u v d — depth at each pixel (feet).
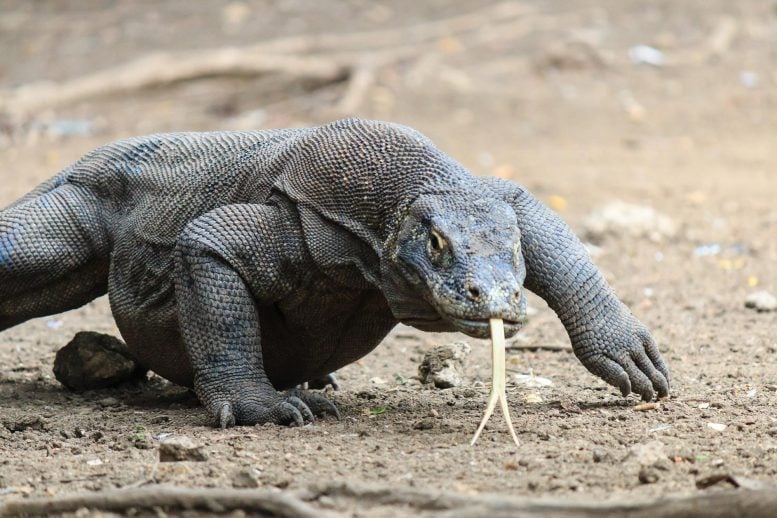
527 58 158.61
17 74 162.81
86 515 34.81
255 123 138.72
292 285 47.09
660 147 125.80
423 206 42.63
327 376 54.65
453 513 32.94
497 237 41.63
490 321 39.65
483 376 56.65
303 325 48.57
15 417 49.03
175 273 48.14
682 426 43.86
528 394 51.34
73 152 125.80
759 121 134.92
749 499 31.86
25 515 35.24
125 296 52.26
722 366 56.59
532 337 65.41
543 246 45.88
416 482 37.06
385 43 166.50
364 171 45.44
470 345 63.77
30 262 52.06
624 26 172.24
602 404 48.01
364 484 35.17
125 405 52.60
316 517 32.96
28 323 71.26
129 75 149.89
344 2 185.57
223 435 43.86
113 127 138.41
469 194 43.16
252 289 47.14
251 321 47.14
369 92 146.51
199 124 139.23
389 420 46.26
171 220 50.60
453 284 40.29
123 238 52.37
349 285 46.21
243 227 46.93
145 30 177.17
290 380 51.65
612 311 46.32
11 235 52.03
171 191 51.06
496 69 156.15
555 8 181.88
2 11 189.57
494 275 40.19
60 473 39.96
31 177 112.37
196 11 184.44
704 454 39.78
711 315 69.62
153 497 34.81
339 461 39.81
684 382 52.85
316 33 172.45
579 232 90.38
